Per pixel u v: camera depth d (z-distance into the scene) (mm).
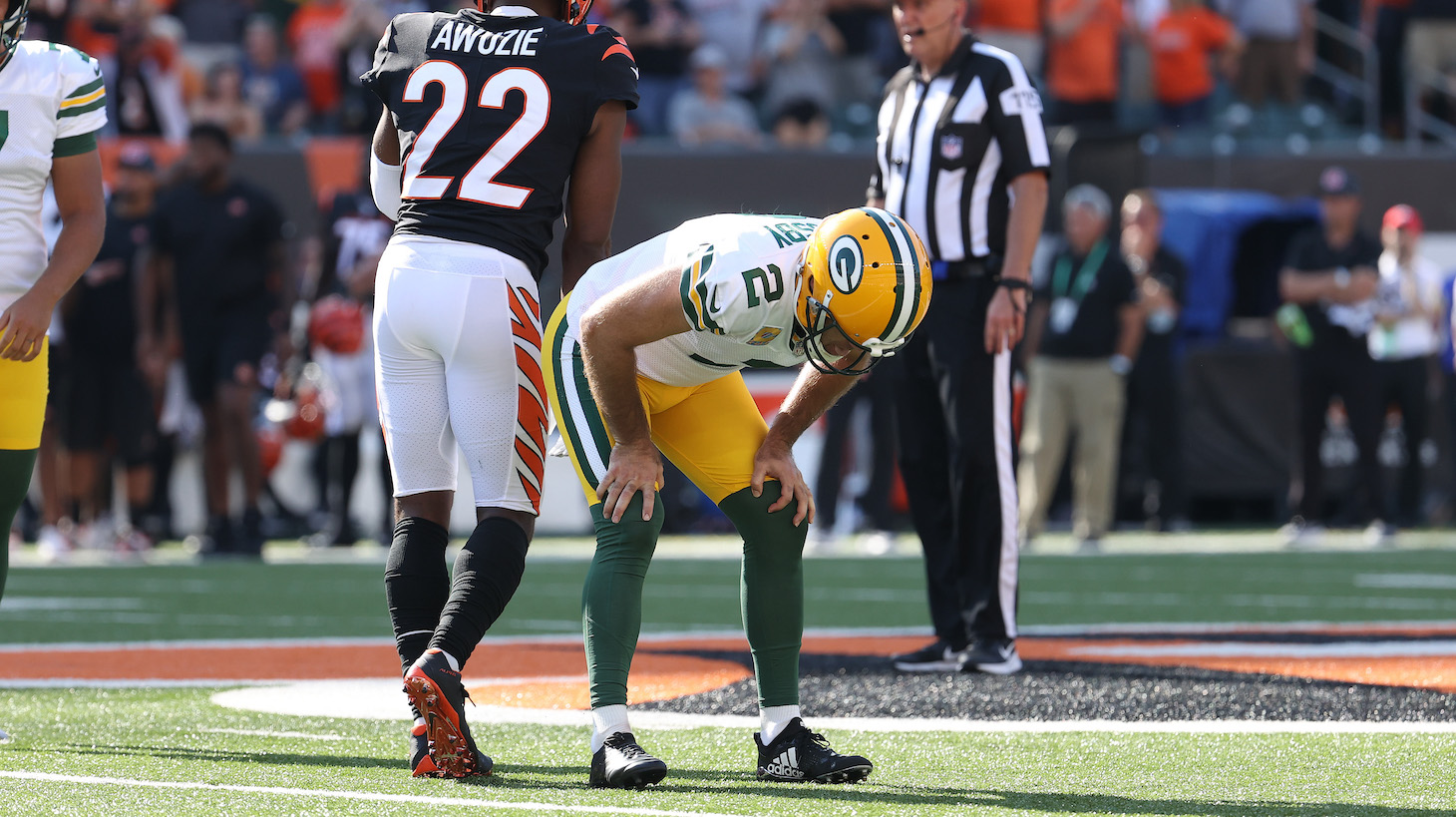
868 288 10352
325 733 13398
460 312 11852
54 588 28156
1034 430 36406
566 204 12617
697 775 11719
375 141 12992
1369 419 38750
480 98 12117
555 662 18141
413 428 12234
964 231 17562
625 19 50750
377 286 12289
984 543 17016
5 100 12891
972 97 17531
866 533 40062
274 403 37688
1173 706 14539
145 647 19625
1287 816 10312
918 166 17734
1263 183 47656
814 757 11375
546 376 12086
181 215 33969
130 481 35719
